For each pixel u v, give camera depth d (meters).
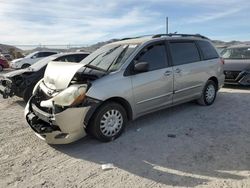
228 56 10.88
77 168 4.10
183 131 5.44
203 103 7.14
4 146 4.95
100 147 4.80
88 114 4.62
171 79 5.91
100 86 4.76
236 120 6.04
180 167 4.00
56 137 4.61
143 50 5.52
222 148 4.59
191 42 6.70
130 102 5.19
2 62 21.61
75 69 4.72
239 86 10.10
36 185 3.67
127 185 3.59
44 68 8.07
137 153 4.52
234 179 3.62
